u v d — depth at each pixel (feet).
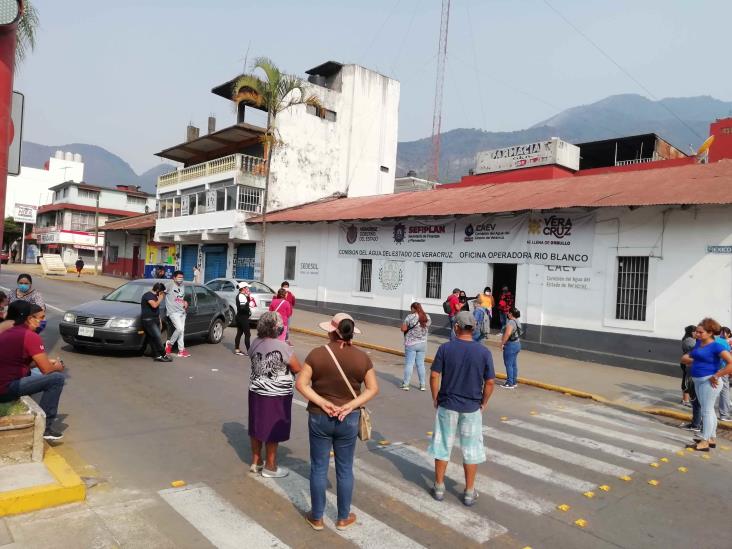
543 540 13.61
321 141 95.50
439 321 57.72
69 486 14.11
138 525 13.19
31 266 171.01
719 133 71.31
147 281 39.78
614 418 28.32
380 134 105.19
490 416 26.78
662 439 24.32
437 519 14.49
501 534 13.80
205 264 101.30
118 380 28.27
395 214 59.31
